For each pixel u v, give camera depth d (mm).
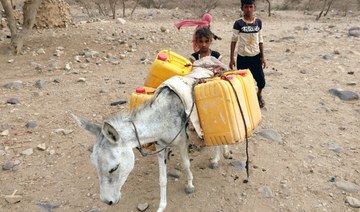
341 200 5094
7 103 8398
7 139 6848
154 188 5457
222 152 6023
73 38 14328
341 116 7293
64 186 5598
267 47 12727
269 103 7934
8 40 14422
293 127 6941
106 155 3783
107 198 3830
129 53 12492
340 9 28016
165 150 4680
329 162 5898
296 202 5074
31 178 5789
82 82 9688
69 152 6426
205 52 5617
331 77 9266
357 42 12688
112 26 16781
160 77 5227
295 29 16641
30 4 12938
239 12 26375
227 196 5211
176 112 4496
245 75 5055
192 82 4742
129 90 9000
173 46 13344
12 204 5258
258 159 5996
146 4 31594
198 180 5527
